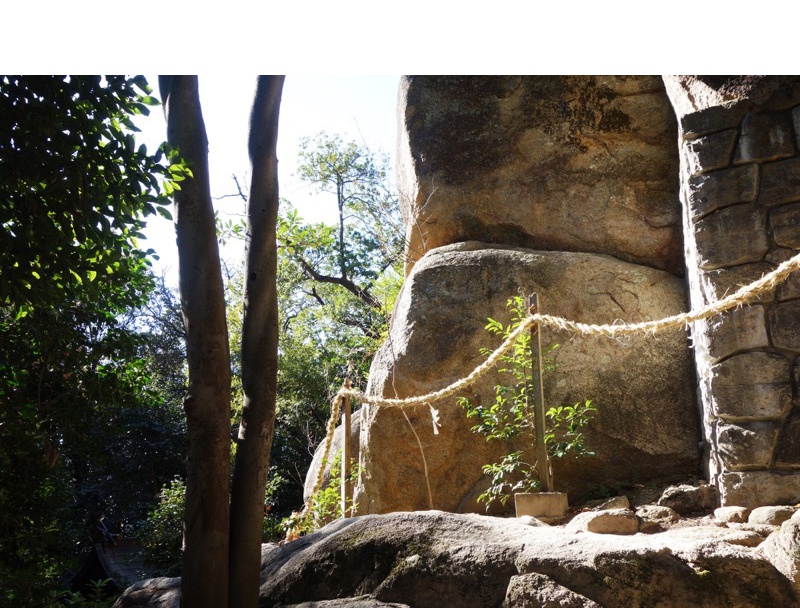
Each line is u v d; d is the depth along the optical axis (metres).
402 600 4.02
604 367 7.31
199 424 4.09
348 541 4.42
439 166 8.95
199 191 4.31
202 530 4.02
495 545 4.00
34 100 4.15
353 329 19.80
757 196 6.14
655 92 8.31
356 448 9.99
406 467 7.66
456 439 7.50
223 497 4.09
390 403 7.10
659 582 3.57
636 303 7.47
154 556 13.66
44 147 4.18
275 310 4.54
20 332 7.23
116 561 18.73
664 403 7.11
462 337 7.68
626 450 7.06
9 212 4.28
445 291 7.95
